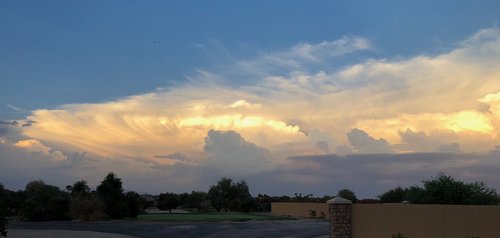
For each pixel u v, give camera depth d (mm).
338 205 26828
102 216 50312
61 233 33688
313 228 37906
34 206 50406
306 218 57438
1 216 22469
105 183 53938
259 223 43594
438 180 27594
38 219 50000
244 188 86562
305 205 63000
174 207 80938
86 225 41531
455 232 21141
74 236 31578
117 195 53188
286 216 62188
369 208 25859
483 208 20188
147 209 85438
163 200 82125
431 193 26953
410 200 28891
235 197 84438
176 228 37406
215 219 50062
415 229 23031
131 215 53219
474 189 26719
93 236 31625
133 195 54438
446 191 26578
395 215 24156
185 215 61562
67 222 46906
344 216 26766
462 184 26922
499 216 19578
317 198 81250
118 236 31688
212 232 34156
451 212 21438
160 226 39469
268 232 34219
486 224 20000
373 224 25469
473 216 20531
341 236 26516
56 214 50844
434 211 22188
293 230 35906
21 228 38344
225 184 85625
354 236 26594
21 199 52531
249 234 32781
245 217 56031
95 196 52406
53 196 52344
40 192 52719
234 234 32781
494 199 26719
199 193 88188
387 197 50469
